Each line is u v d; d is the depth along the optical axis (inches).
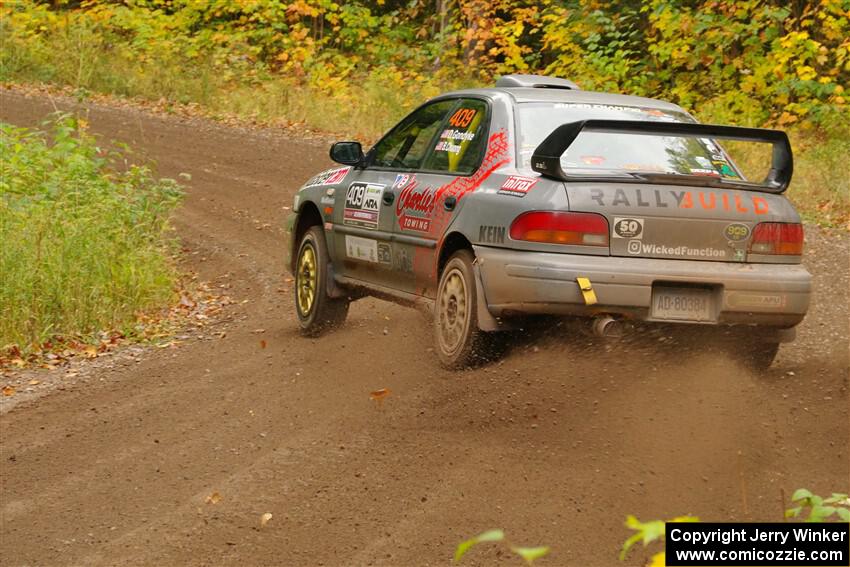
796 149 1007.0
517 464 318.3
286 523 292.4
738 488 297.7
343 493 309.3
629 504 289.1
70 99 1293.1
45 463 358.3
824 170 907.4
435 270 413.4
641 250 359.3
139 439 375.2
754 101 1142.3
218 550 278.5
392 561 265.0
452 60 1451.8
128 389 448.1
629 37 1413.6
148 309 607.5
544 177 368.5
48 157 768.3
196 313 609.6
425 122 459.2
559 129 359.9
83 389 456.8
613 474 308.3
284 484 320.2
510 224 367.6
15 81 1369.3
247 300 635.5
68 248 597.0
